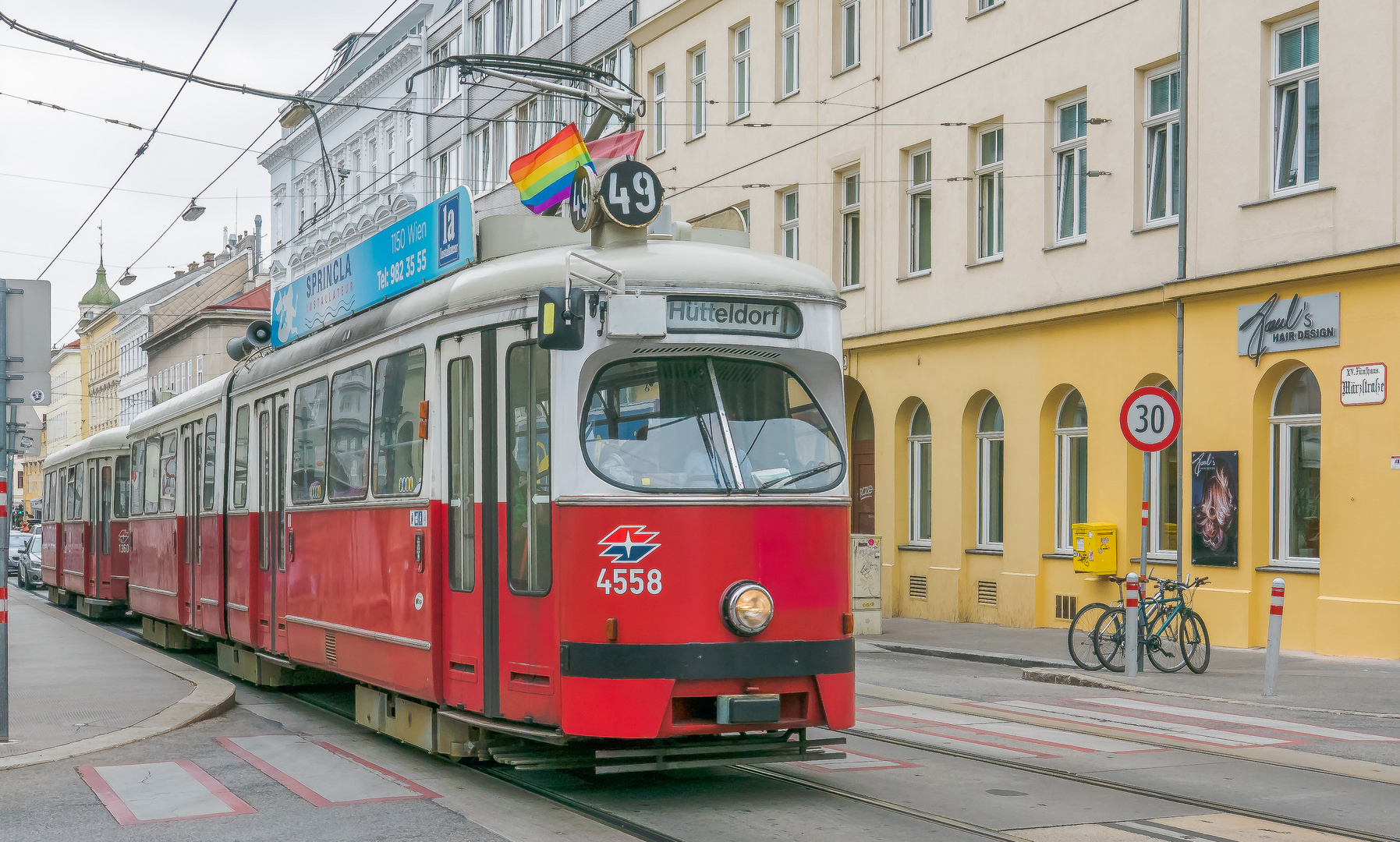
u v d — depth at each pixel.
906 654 18.61
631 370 8.16
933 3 23.86
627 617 7.84
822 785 8.73
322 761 9.82
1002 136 22.61
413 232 10.29
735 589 7.89
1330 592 16.50
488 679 8.59
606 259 8.32
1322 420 16.62
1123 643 15.24
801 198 27.45
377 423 10.39
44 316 10.84
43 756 9.84
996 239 22.77
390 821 7.77
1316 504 17.14
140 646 18.06
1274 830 7.45
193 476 16.66
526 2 39.25
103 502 24.48
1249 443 17.61
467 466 8.94
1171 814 7.86
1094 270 20.33
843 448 8.53
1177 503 18.94
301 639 12.11
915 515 24.91
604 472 7.97
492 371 8.70
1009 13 22.09
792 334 8.43
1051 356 21.19
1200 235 18.41
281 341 13.75
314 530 11.80
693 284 8.22
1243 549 17.64
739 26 29.52
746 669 7.89
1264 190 17.64
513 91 39.41
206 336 67.12
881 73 25.09
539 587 8.16
